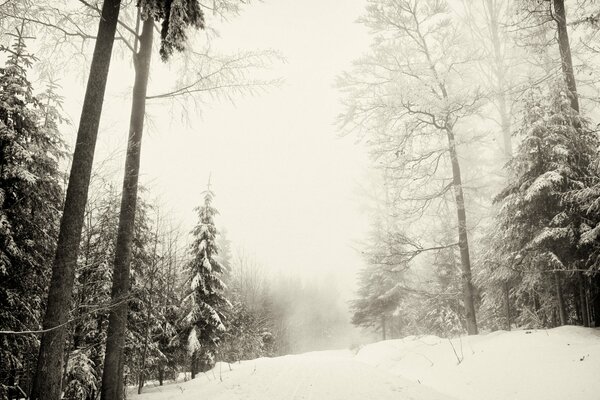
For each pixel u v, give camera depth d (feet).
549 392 23.31
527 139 38.88
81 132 22.12
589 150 37.55
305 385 30.53
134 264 46.42
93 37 27.48
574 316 43.80
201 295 58.59
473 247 70.64
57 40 28.96
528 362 28.30
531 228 39.24
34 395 18.84
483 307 65.82
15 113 28.91
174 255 60.49
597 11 38.14
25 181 27.99
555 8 42.50
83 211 21.71
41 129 30.73
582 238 31.78
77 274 31.83
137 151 30.55
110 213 31.63
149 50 32.24
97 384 39.11
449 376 32.86
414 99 50.26
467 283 50.14
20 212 29.17
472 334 48.06
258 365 45.70
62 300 20.33
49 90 32.73
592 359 24.90
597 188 30.48
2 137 27.07
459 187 52.60
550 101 40.45
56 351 19.72
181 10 23.07
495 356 32.19
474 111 50.80
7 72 29.27
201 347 56.95
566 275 37.14
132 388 57.31
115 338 28.35
